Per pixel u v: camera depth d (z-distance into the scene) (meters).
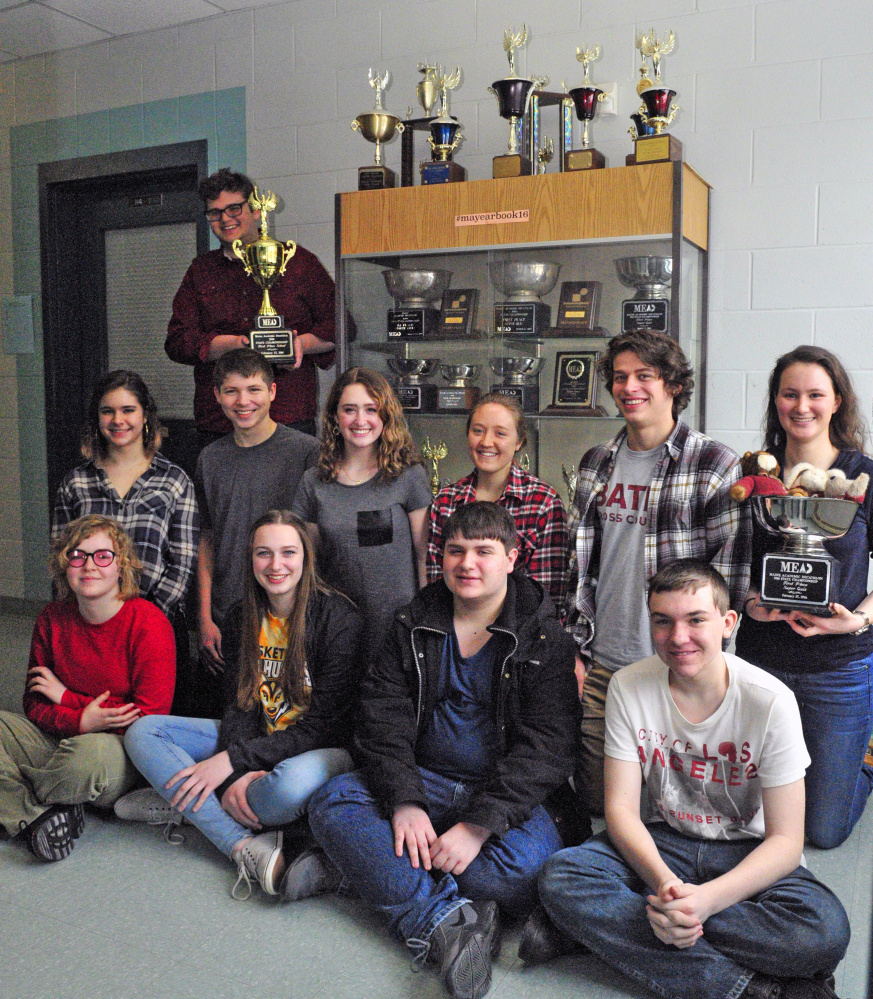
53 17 3.81
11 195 4.42
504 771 1.92
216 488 2.76
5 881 2.07
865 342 2.87
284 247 3.10
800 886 1.65
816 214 2.90
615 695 1.83
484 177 3.37
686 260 2.81
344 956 1.79
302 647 2.23
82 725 2.32
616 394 2.11
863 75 2.81
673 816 1.81
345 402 2.41
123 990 1.68
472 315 3.05
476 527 1.94
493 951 1.78
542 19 3.23
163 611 2.66
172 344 3.34
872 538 2.14
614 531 2.19
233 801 2.12
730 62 2.98
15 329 4.46
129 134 4.08
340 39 3.58
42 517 4.50
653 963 1.64
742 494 1.94
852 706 2.11
